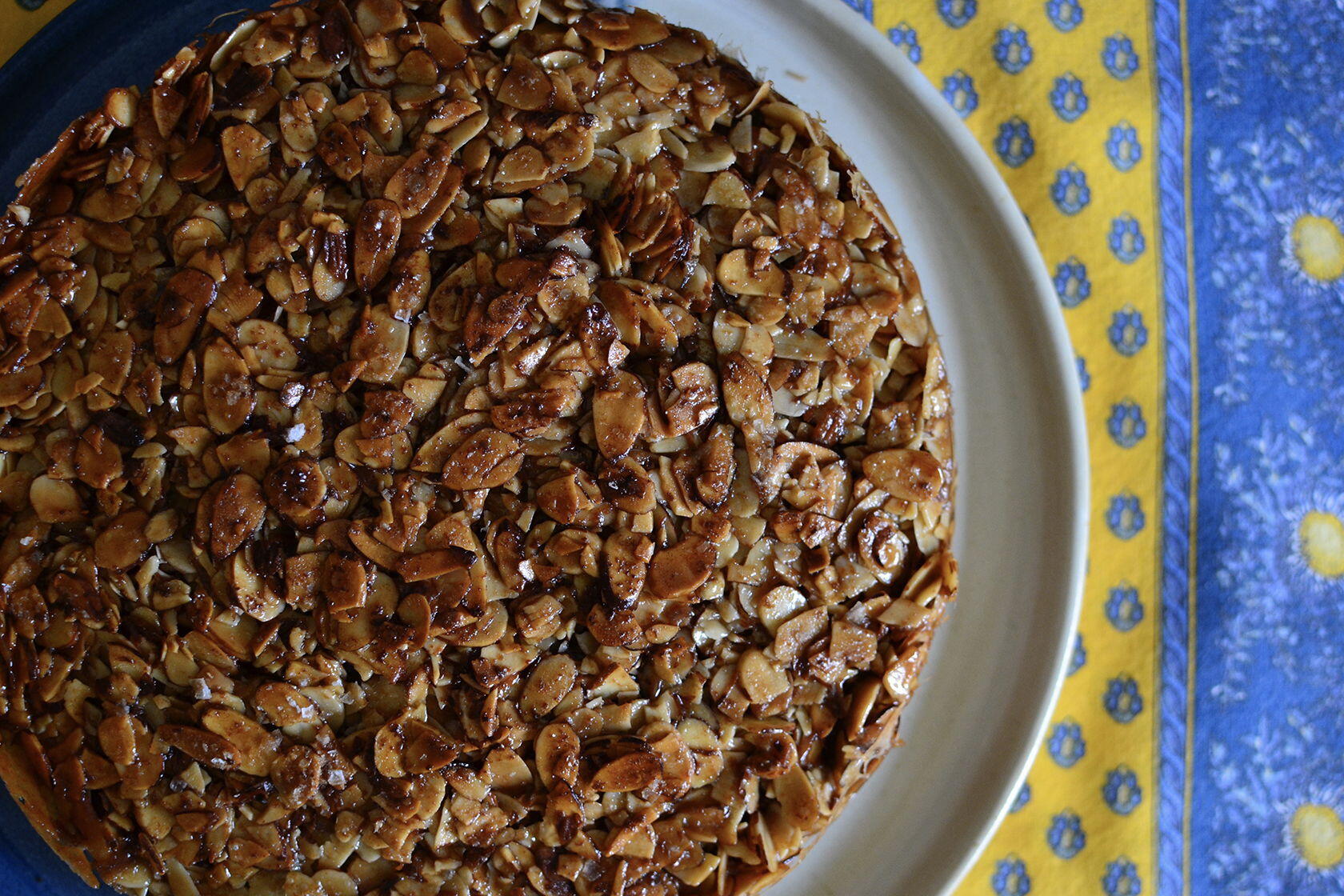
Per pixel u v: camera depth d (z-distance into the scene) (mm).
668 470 552
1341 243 658
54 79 611
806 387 559
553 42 561
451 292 549
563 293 549
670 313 554
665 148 561
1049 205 649
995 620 632
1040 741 621
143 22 612
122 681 545
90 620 545
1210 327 657
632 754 549
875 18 644
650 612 551
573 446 551
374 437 543
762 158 566
